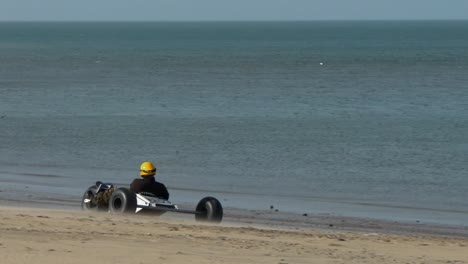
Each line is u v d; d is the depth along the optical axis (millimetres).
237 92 140375
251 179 59188
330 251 27234
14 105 113688
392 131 87125
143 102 120062
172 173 61531
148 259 23312
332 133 85375
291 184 57312
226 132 85625
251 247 26891
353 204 49844
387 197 52656
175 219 37031
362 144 77562
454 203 50906
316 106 115375
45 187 53688
